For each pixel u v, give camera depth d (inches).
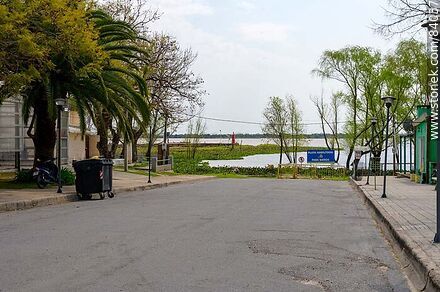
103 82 858.8
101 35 934.4
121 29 959.6
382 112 2001.7
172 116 1731.1
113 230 462.6
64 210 636.7
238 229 478.3
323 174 1990.7
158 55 1545.3
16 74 726.5
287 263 334.0
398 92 1910.7
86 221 526.9
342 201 830.5
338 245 407.2
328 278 297.4
